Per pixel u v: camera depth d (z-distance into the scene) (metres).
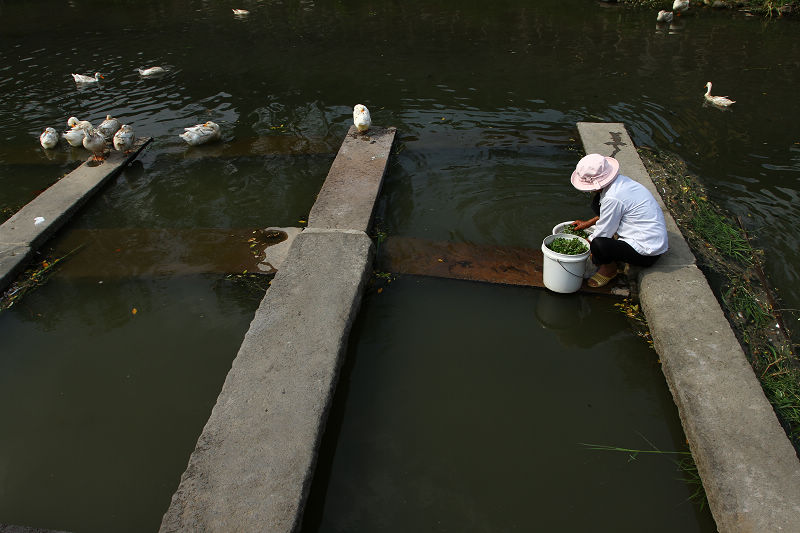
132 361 4.67
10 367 4.66
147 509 3.61
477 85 10.11
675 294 4.79
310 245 5.46
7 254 5.78
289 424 3.70
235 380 4.03
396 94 9.83
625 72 10.47
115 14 15.17
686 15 13.66
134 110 9.49
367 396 4.30
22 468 3.87
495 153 7.70
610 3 14.73
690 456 3.83
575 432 4.03
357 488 3.69
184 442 4.01
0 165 7.87
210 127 8.14
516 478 3.73
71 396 4.39
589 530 3.44
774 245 5.75
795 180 6.90
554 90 9.80
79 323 5.08
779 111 8.78
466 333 4.85
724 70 10.42
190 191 7.09
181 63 11.59
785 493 3.24
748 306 4.88
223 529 3.12
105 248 6.05
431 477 3.74
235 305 5.20
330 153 7.89
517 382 4.41
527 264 5.55
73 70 11.34
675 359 4.20
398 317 5.00
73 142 8.09
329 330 4.44
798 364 4.33
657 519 3.48
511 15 14.05
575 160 7.45
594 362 4.57
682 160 7.40
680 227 5.86
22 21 14.70
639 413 4.16
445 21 13.77
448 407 4.22
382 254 5.73
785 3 13.28
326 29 13.48
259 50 12.22
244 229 6.27
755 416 3.71
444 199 6.65
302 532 3.46
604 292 5.18
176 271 5.64
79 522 3.54
